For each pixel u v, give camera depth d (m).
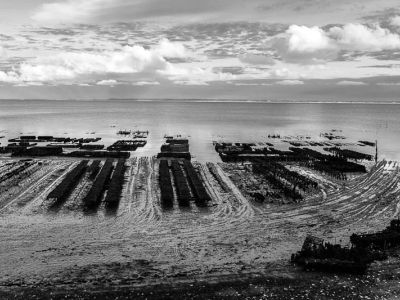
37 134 128.50
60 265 31.84
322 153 93.75
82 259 32.97
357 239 36.03
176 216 44.03
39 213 44.22
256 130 149.50
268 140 117.38
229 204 48.78
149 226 40.81
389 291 28.25
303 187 56.22
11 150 87.62
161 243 36.56
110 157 80.00
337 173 66.31
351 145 108.38
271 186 57.47
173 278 29.92
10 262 32.28
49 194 48.91
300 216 44.97
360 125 181.25
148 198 50.34
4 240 36.66
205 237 38.22
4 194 51.31
